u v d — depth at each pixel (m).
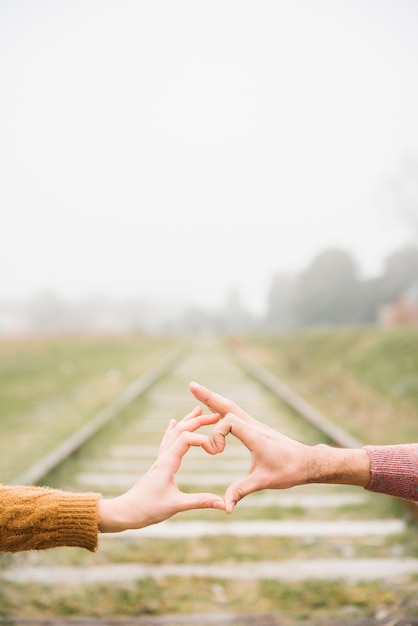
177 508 1.17
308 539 3.60
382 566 3.20
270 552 3.41
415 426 7.37
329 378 12.20
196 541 3.57
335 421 7.75
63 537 1.15
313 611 2.74
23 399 10.76
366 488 1.27
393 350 14.94
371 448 1.29
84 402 10.09
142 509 1.16
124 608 2.77
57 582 3.01
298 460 1.22
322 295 85.94
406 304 65.06
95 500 1.18
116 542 3.53
